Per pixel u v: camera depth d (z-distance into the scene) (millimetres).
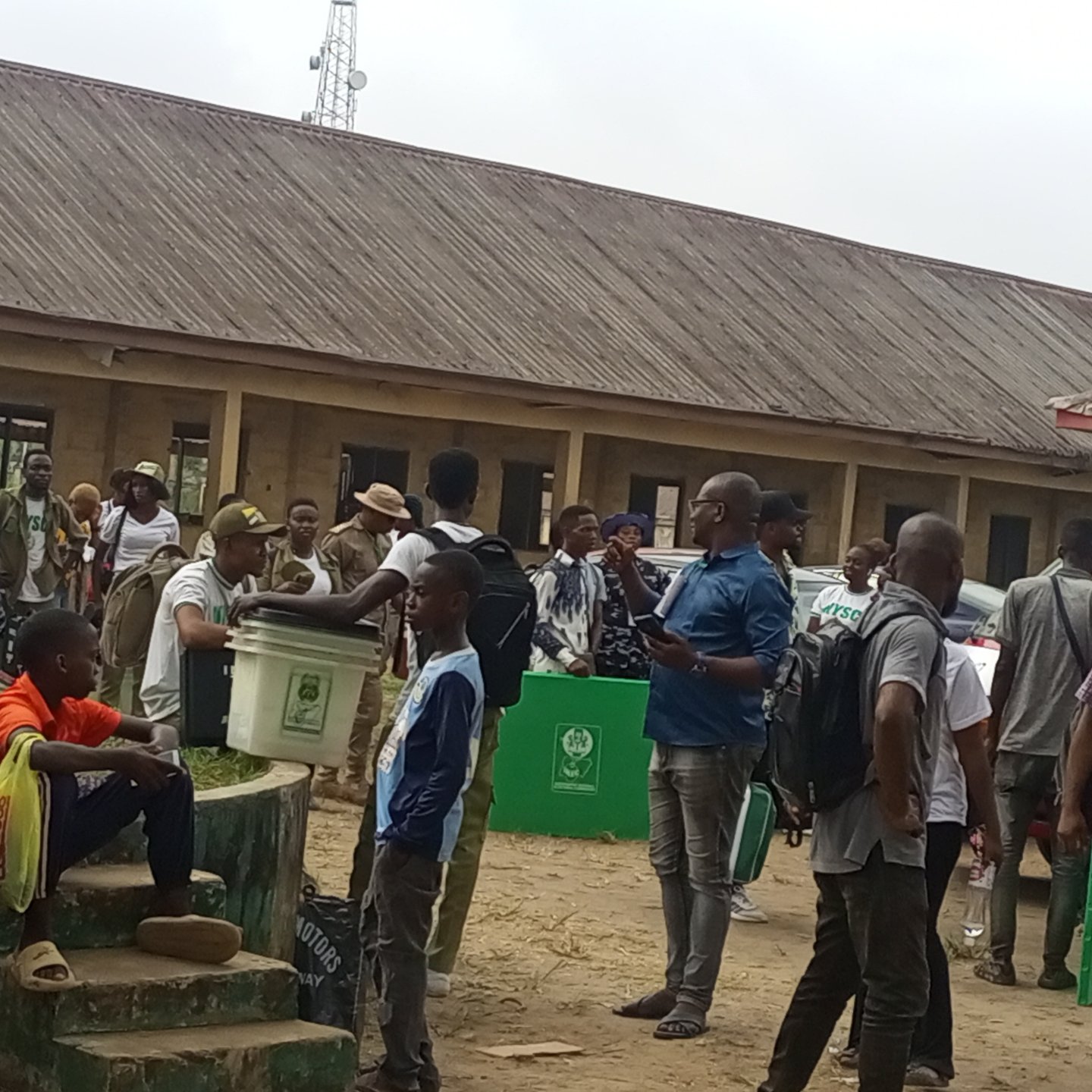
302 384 20844
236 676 6918
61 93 24203
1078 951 9219
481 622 6840
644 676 11422
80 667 5918
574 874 10133
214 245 22000
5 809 5559
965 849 11852
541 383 21906
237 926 6188
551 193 28469
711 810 7164
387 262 23672
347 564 11469
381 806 5980
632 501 25484
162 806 5973
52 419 21156
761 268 29516
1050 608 8438
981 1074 7102
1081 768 6723
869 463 26031
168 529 13430
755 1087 6602
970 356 29578
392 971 5941
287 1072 5707
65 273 19656
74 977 5645
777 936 9164
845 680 5902
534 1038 7047
